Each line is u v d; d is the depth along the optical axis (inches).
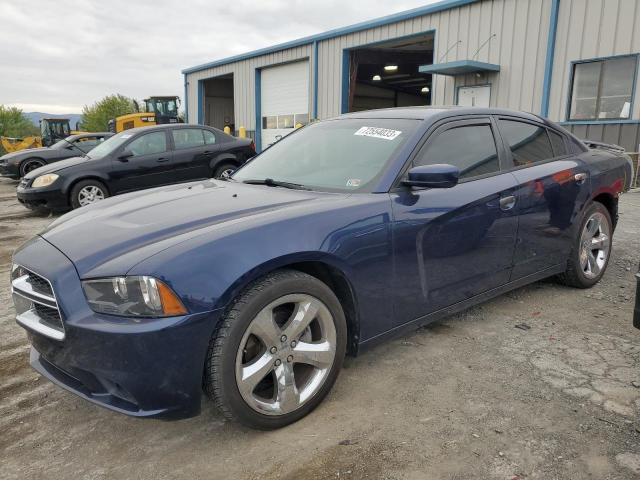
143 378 80.4
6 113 2573.8
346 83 711.7
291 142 146.9
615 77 446.3
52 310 89.7
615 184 170.7
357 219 102.0
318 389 98.4
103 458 89.3
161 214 103.1
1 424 100.1
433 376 113.0
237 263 85.0
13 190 542.3
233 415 87.9
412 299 113.5
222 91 1099.3
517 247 136.9
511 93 518.0
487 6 527.2
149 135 359.9
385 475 82.0
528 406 100.5
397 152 116.5
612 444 88.5
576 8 461.7
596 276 169.5
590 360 119.6
